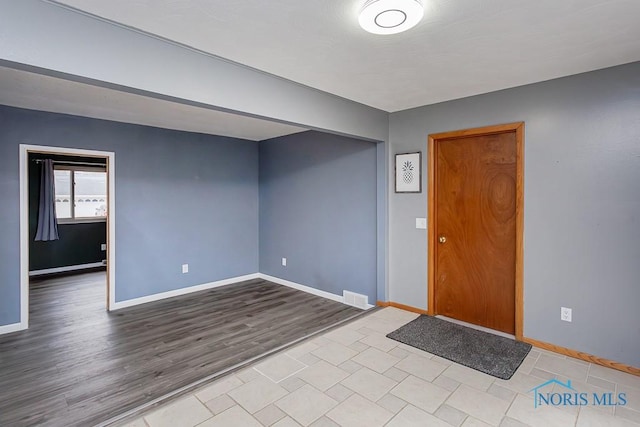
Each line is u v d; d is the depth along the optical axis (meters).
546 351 2.85
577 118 2.67
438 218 3.60
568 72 2.62
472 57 2.30
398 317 3.62
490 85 2.91
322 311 4.05
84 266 6.32
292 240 5.07
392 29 1.82
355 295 4.22
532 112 2.88
